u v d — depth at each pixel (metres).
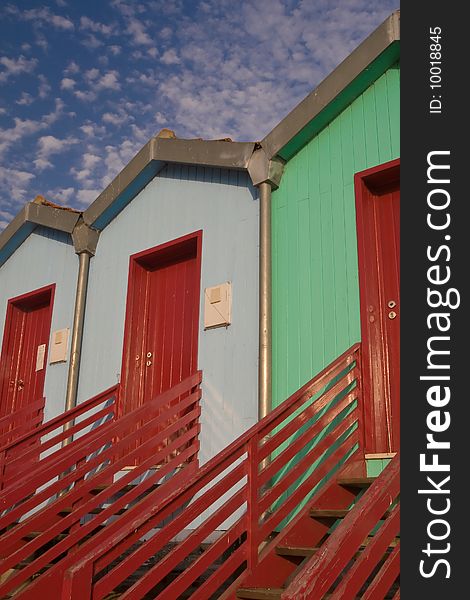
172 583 3.76
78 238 7.98
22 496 5.11
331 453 5.05
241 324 6.03
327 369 4.81
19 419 8.45
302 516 4.39
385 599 4.18
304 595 2.89
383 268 5.43
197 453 6.02
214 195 6.71
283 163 6.13
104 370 7.28
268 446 4.39
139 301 7.34
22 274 9.15
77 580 3.45
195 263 6.97
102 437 5.43
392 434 5.04
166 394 5.90
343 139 5.75
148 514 3.80
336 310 5.41
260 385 5.57
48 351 8.22
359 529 3.23
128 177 7.43
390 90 5.52
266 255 5.88
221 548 3.98
